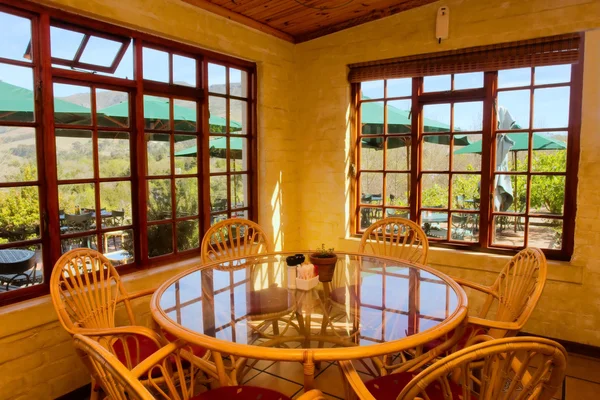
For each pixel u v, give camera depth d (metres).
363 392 1.41
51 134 2.43
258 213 3.96
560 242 3.09
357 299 2.07
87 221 2.68
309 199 4.19
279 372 2.79
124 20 2.67
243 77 3.78
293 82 4.16
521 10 3.01
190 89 3.26
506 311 2.08
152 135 3.04
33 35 2.36
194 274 2.48
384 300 2.04
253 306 2.00
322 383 2.62
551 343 1.16
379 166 3.86
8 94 2.27
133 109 2.91
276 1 3.26
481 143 3.34
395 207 3.79
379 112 3.82
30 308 2.26
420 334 1.59
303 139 4.18
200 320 1.80
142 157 2.95
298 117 4.20
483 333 2.23
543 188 3.13
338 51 3.87
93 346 1.16
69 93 2.54
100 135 2.72
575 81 2.95
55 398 2.42
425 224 3.65
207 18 3.24
